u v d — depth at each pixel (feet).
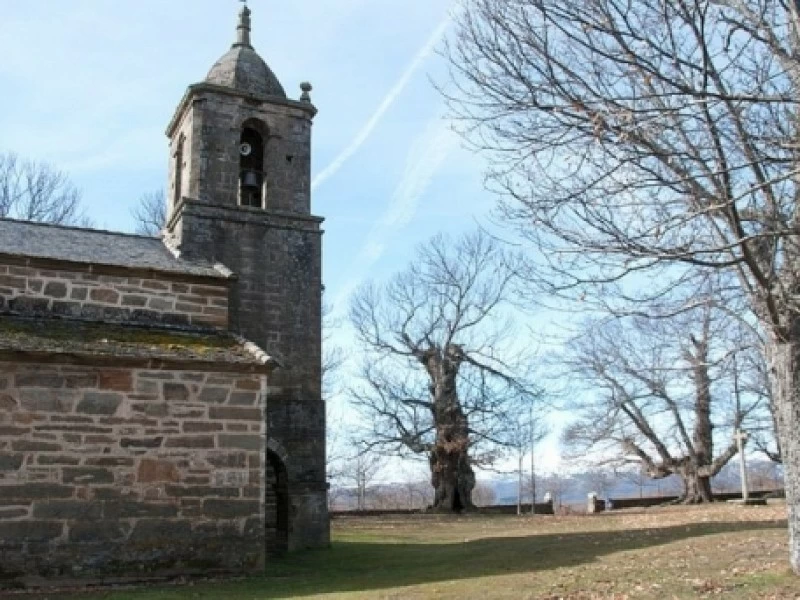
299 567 44.60
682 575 31.76
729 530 46.50
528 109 23.52
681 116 22.09
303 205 60.95
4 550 35.86
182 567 38.93
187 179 58.90
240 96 60.59
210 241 57.00
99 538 37.60
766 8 22.31
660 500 120.06
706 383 87.86
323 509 55.57
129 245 54.65
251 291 57.36
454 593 31.14
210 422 40.83
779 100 19.76
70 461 37.68
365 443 118.01
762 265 27.09
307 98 63.26
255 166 62.69
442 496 112.37
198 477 40.06
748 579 29.86
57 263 45.16
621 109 21.27
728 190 22.79
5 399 36.94
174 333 44.93
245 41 64.69
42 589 35.96
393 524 82.84
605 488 160.56
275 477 55.52
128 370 39.55
